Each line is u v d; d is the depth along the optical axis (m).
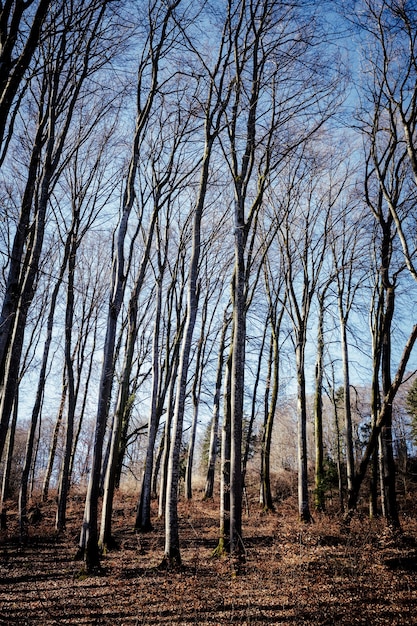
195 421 26.19
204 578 9.28
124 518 19.05
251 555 11.38
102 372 11.33
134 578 9.67
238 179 12.06
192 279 11.77
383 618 7.21
